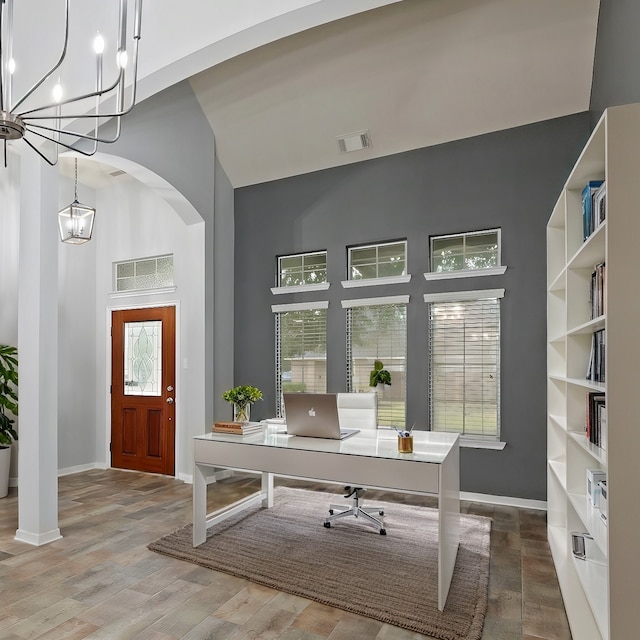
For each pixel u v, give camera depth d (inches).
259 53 177.3
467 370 182.5
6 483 190.9
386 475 108.2
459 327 184.5
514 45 155.2
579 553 104.1
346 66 174.9
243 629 96.1
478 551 131.4
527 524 153.4
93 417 242.7
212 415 213.2
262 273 224.2
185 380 218.7
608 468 69.1
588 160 90.7
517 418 171.8
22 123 72.9
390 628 96.5
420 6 151.7
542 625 97.3
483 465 176.1
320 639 92.8
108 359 242.1
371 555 129.1
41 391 141.3
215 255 218.8
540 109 169.2
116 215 245.4
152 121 181.9
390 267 200.7
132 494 191.5
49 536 140.9
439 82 170.9
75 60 130.5
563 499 138.6
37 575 119.2
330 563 124.1
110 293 242.1
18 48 141.6
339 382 203.6
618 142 70.9
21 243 147.3
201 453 134.3
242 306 228.2
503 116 174.2
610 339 69.7
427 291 188.2
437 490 103.1
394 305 196.7
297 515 161.6
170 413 222.8
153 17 118.9
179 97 194.7
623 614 67.8
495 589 111.9
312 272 217.3
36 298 142.8
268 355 220.8
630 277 69.8
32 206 145.2
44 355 142.6
